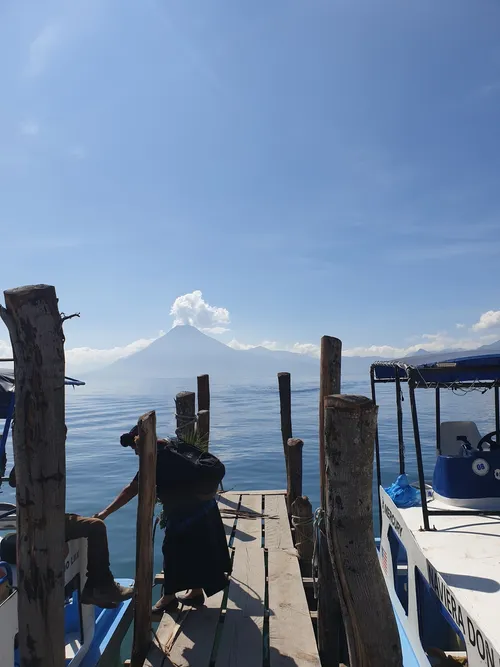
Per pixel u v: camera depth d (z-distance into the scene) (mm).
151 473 3953
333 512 3055
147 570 4008
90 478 14258
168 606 4691
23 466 2898
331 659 4500
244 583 5387
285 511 8039
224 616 4770
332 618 4500
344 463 3014
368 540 3049
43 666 2938
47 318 2873
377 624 2977
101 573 4258
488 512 5457
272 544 6562
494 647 3158
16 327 2846
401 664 3041
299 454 8312
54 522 2928
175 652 4074
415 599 4922
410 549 5062
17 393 2889
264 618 4664
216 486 4539
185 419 7977
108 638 5102
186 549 4402
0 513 4738
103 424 28844
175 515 4445
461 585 3963
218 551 4508
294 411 35781
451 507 5762
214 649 4359
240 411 35719
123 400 53906
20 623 2977
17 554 2965
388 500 6191
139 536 3955
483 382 6023
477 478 5719
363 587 2994
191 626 4480
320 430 4637
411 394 5391
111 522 10453
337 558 3043
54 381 2902
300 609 4809
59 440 2934
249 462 16578
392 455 16969
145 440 3891
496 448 6422
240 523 7445
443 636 5430
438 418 7324
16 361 2896
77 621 5098
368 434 3016
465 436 7262
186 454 4555
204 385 10414
